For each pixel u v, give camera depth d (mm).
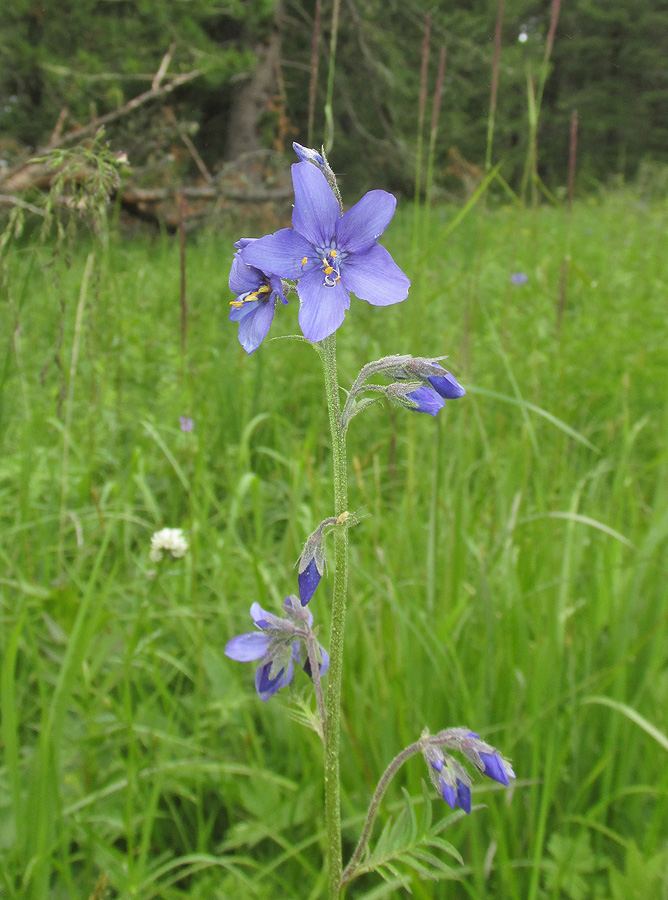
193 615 226
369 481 304
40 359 386
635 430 293
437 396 125
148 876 172
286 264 116
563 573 224
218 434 343
